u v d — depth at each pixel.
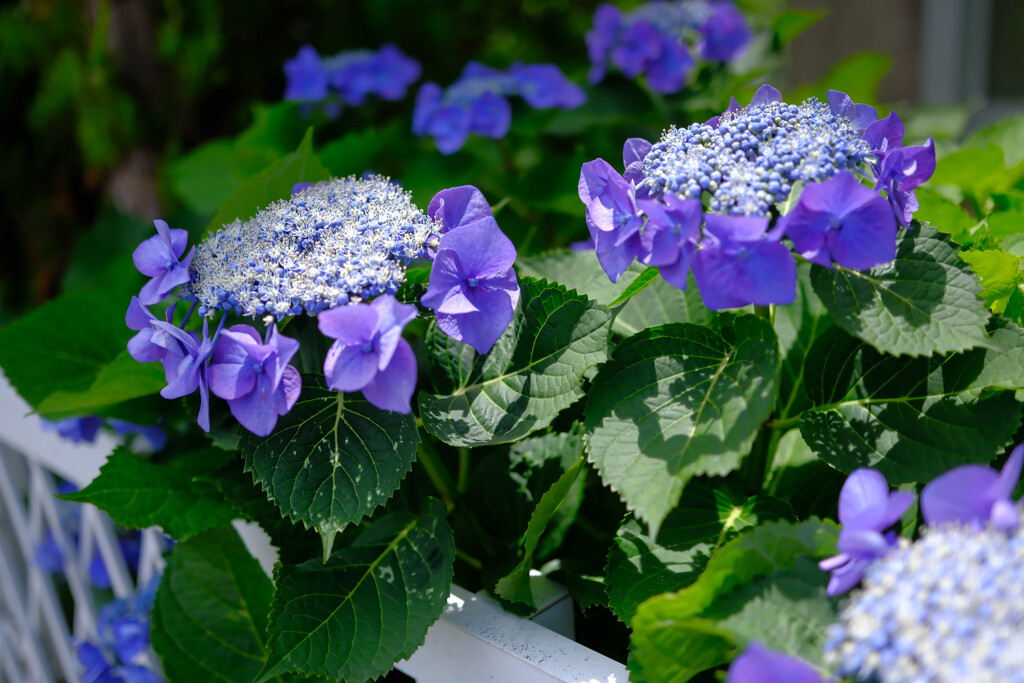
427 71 2.56
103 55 2.39
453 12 2.56
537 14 2.66
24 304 3.05
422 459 1.00
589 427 0.92
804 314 1.02
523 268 1.06
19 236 3.01
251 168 1.80
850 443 0.93
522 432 0.93
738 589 0.86
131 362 1.02
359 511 0.91
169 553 1.10
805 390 0.98
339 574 0.95
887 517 0.83
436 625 0.96
